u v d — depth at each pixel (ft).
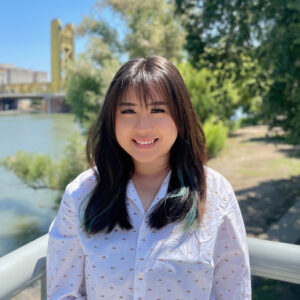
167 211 2.78
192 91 41.27
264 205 21.53
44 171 29.48
